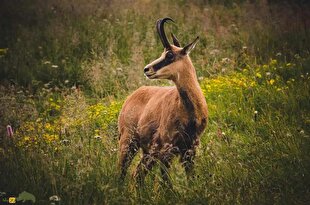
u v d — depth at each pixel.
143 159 22.81
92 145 24.02
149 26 45.62
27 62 42.78
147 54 40.09
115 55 40.34
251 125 27.33
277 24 43.75
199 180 21.14
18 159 22.30
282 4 50.41
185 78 22.30
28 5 56.28
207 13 48.47
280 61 36.28
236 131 27.44
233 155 22.98
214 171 21.44
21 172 21.20
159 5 52.16
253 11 48.03
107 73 37.25
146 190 20.94
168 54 22.52
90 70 38.31
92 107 31.91
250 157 23.27
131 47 41.53
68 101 30.70
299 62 34.44
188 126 22.08
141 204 20.09
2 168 21.62
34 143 25.22
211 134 27.08
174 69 22.38
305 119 26.66
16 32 48.72
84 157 22.08
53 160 22.22
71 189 20.03
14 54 43.59
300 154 22.08
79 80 38.50
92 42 43.47
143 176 22.17
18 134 26.50
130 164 24.34
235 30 43.91
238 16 48.38
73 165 21.56
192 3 52.09
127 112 24.53
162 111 22.70
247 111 28.61
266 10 47.66
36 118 30.53
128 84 34.97
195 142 22.31
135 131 24.03
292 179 20.58
